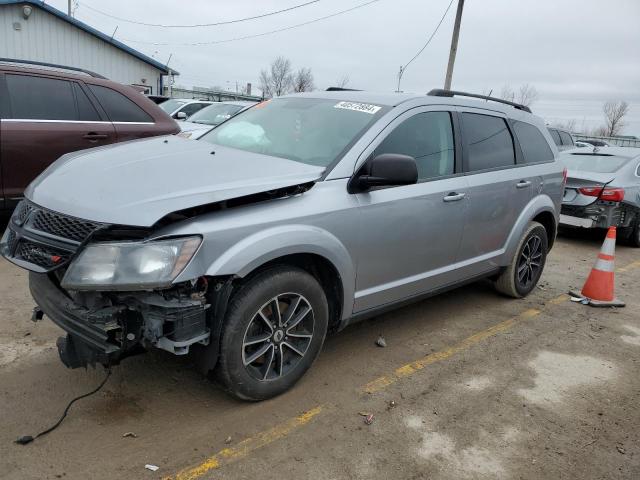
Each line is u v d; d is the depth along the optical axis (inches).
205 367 116.5
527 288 216.5
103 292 105.4
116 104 250.8
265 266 120.6
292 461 109.3
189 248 103.9
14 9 872.3
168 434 114.7
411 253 153.9
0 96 219.1
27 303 172.9
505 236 195.8
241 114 180.1
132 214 102.7
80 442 110.1
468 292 223.0
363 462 110.7
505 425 127.6
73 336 109.6
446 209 161.6
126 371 138.2
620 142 1711.4
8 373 132.9
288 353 131.7
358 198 135.3
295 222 121.0
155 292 105.9
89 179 117.2
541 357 165.8
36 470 101.3
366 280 142.9
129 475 102.0
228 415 122.7
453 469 110.9
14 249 117.2
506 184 187.6
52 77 234.2
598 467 115.0
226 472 104.7
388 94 166.2
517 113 207.8
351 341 167.0
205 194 109.4
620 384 152.2
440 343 170.7
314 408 128.2
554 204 219.8
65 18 921.5
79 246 103.1
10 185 221.1
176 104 561.9
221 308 111.5
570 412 135.6
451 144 169.0
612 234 217.8
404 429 122.9
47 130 226.4
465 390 142.3
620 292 242.8
